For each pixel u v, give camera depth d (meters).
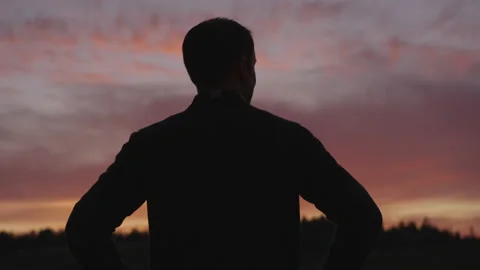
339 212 1.88
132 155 1.99
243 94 2.05
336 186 1.90
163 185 1.95
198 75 2.03
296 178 1.91
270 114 2.00
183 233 1.90
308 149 1.93
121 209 1.97
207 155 1.93
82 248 1.93
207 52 2.00
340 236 1.90
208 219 1.89
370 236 1.88
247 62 2.04
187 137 1.96
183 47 2.04
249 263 1.85
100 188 1.97
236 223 1.87
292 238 1.90
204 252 1.87
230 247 1.86
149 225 1.98
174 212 1.92
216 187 1.90
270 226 1.88
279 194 1.90
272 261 1.86
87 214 1.94
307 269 1.91
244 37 2.03
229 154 1.92
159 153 1.97
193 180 1.92
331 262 1.92
